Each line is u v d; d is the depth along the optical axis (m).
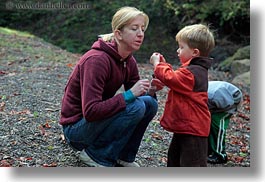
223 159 3.58
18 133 3.61
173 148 3.00
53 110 4.38
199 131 2.80
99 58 2.73
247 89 7.00
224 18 10.79
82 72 2.77
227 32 11.12
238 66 8.59
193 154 2.81
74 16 13.40
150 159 3.48
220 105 3.42
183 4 11.68
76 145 3.02
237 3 10.88
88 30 12.86
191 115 2.80
